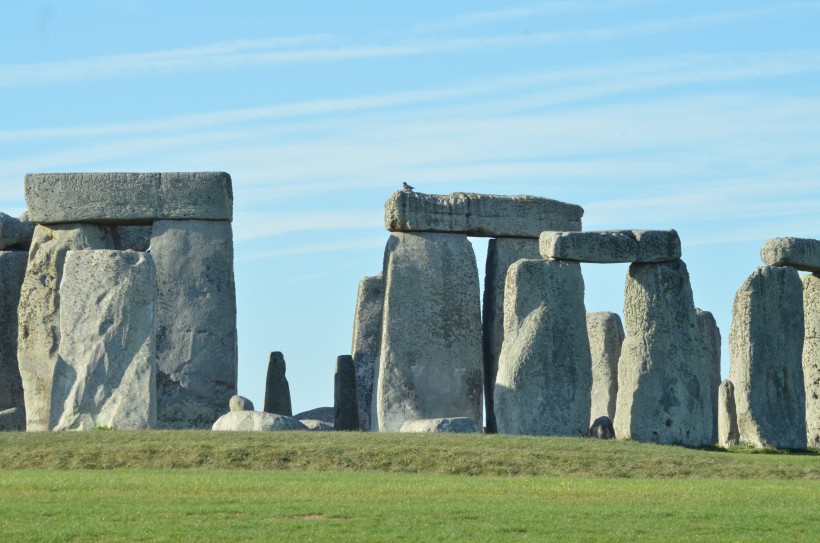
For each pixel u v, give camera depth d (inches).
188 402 3927.2
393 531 2386.8
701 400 3811.5
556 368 3767.2
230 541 2316.7
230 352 3969.0
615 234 3818.9
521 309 3786.9
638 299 3826.3
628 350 3821.4
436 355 3996.1
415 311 3998.5
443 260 4035.4
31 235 4244.6
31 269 3986.2
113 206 3978.8
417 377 3976.4
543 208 4143.7
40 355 3939.5
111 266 3681.1
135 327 3654.0
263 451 3056.1
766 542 2377.0
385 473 2965.1
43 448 3090.6
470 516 2496.3
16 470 2960.1
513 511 2541.8
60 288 3722.9
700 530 2442.2
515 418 3737.7
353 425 3944.4
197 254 3976.4
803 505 2640.3
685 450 3304.6
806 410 4089.6
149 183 3981.3
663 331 3806.6
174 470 2955.2
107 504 2539.4
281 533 2363.4
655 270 3826.3
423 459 3051.2
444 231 4050.2
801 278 4097.0
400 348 3978.8
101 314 3661.4
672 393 3786.9
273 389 4015.8
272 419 3457.2
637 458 3132.4
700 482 2918.3
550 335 3769.7
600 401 4165.8
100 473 2888.8
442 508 2549.2
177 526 2393.0
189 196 3978.8
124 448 3073.3
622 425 3801.7
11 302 4175.7
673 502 2657.5
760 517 2529.5
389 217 4035.4
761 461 3193.9
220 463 3014.3
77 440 3157.0
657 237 3831.2
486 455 3090.6
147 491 2659.9
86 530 2358.5
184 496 2618.1
